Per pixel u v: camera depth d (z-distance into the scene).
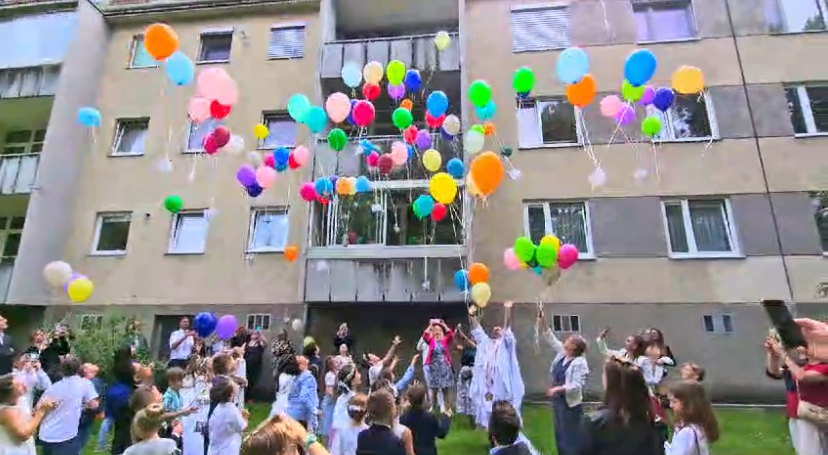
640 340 6.29
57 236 13.58
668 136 12.16
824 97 11.77
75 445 5.31
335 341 10.72
